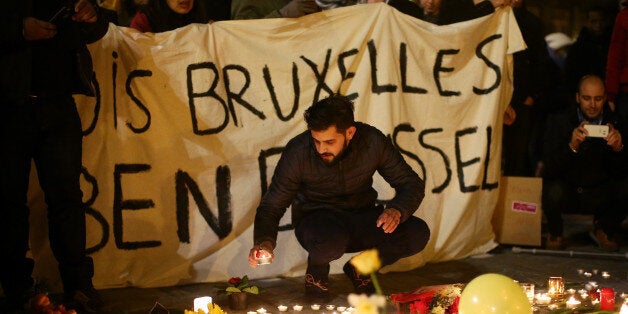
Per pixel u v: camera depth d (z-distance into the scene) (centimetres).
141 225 514
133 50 507
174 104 518
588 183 636
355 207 482
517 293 352
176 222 521
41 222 494
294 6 567
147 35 513
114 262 510
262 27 539
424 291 453
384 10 562
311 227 468
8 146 431
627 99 690
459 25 591
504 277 360
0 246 439
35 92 435
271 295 501
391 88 563
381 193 560
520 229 633
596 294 469
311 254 473
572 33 1089
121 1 634
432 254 586
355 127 453
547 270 570
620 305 466
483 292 352
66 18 440
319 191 476
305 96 549
